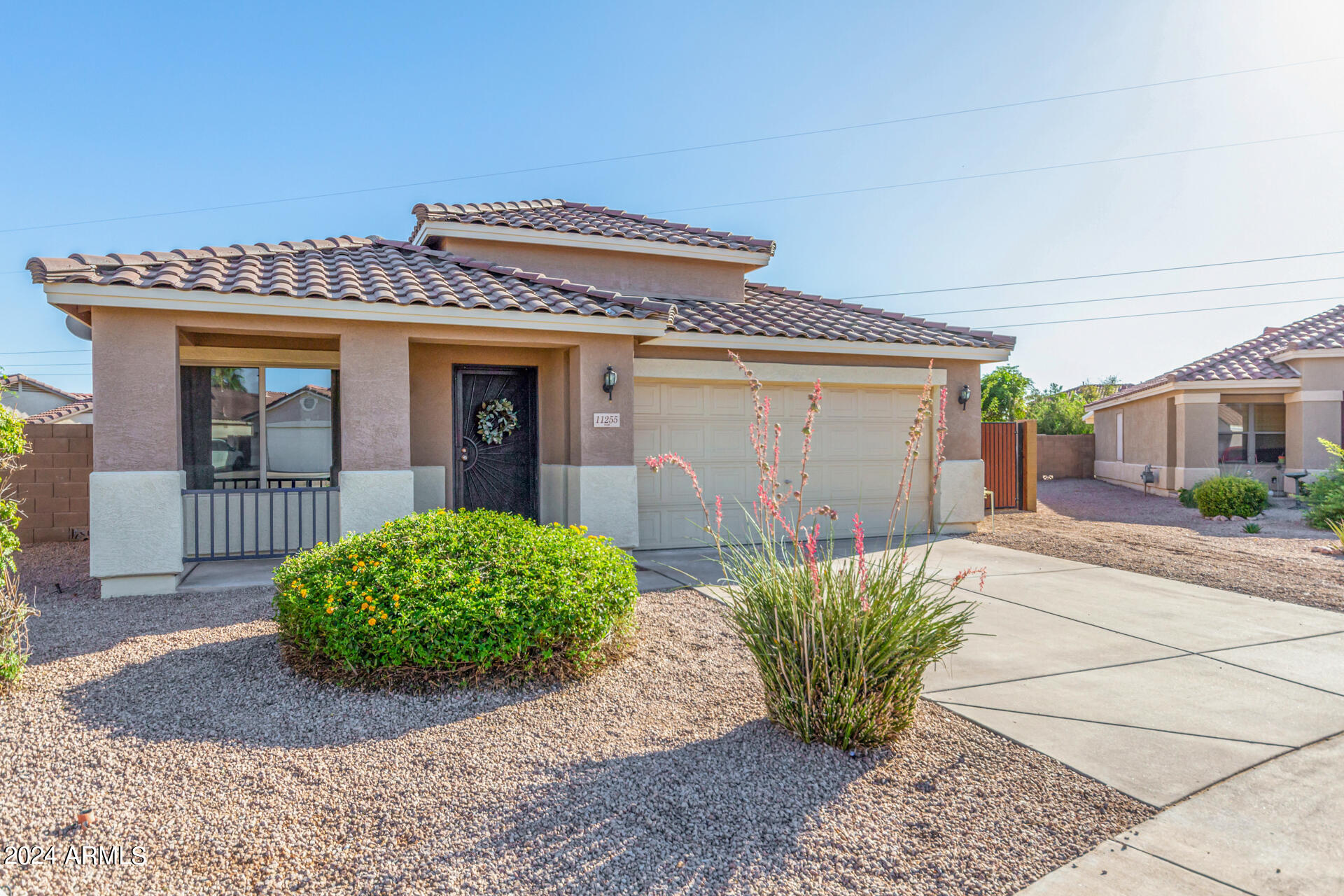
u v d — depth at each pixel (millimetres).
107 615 6660
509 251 12055
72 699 4578
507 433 10594
